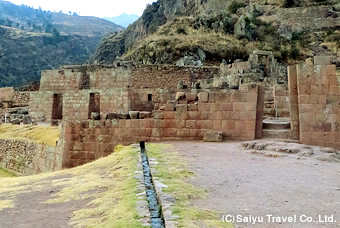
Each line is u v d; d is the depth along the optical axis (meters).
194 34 74.62
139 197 7.34
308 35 86.62
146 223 5.82
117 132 16.98
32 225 6.40
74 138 17.52
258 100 15.91
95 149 17.12
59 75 39.25
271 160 11.24
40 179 11.52
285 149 12.55
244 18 81.31
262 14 97.12
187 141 16.09
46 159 20.14
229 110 15.94
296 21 91.94
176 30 77.88
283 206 6.51
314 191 7.52
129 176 9.41
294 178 8.74
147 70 44.97
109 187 8.72
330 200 6.87
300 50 77.12
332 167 10.12
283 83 36.28
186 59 60.03
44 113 37.69
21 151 24.36
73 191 8.83
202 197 7.12
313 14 92.75
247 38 77.38
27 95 47.53
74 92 35.06
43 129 26.33
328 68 15.00
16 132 28.42
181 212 6.05
